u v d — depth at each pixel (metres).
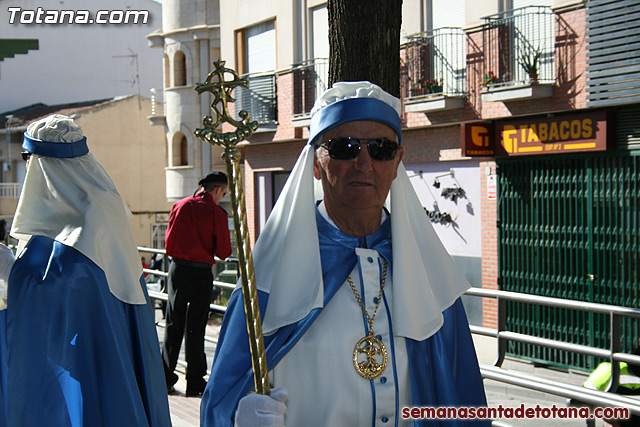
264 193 18.73
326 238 2.55
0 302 3.95
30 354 3.18
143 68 43.44
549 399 8.26
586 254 10.55
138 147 36.09
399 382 2.48
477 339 11.85
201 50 25.11
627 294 10.03
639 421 4.70
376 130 2.45
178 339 7.06
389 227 2.65
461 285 2.73
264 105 17.92
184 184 25.75
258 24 18.53
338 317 2.47
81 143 3.57
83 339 3.22
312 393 2.44
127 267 3.48
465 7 12.49
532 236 11.35
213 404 2.46
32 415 3.14
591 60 10.10
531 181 11.38
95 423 3.18
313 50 16.81
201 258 6.94
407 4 13.77
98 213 3.42
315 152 2.56
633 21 9.62
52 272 3.26
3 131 37.34
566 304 4.70
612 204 10.20
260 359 2.29
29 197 3.45
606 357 4.58
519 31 11.64
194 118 25.39
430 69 13.33
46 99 42.59
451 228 13.04
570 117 10.59
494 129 11.86
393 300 2.50
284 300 2.46
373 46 4.66
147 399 3.48
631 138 9.97
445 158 13.02
